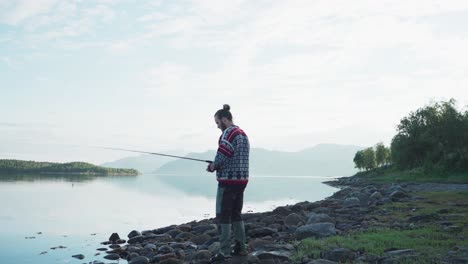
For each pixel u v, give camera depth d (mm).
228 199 6918
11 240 12172
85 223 16641
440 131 56031
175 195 38906
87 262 9070
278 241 8727
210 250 8242
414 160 60688
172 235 12055
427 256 6348
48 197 32281
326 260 6273
